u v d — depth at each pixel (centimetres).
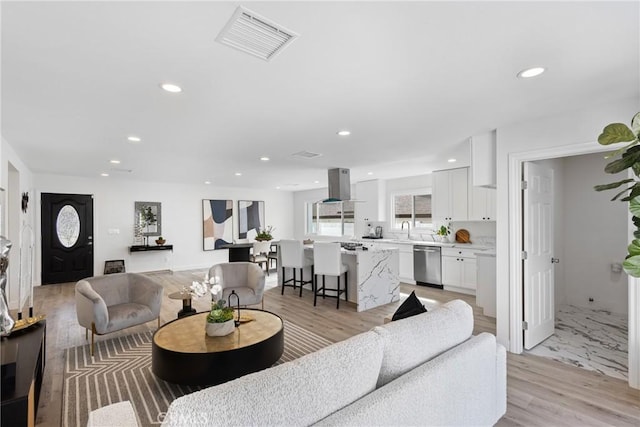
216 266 462
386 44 171
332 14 145
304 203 1020
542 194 354
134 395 250
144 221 782
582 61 192
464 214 584
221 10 142
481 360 182
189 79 213
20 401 161
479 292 450
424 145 404
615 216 455
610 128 160
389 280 526
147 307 363
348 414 117
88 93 235
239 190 945
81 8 139
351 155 465
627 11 143
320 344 354
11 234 475
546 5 139
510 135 321
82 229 698
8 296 483
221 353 245
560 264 487
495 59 189
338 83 222
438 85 226
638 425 211
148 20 148
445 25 154
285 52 179
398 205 759
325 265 500
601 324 409
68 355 321
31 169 579
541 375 278
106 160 495
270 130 335
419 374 146
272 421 104
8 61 187
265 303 519
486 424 188
